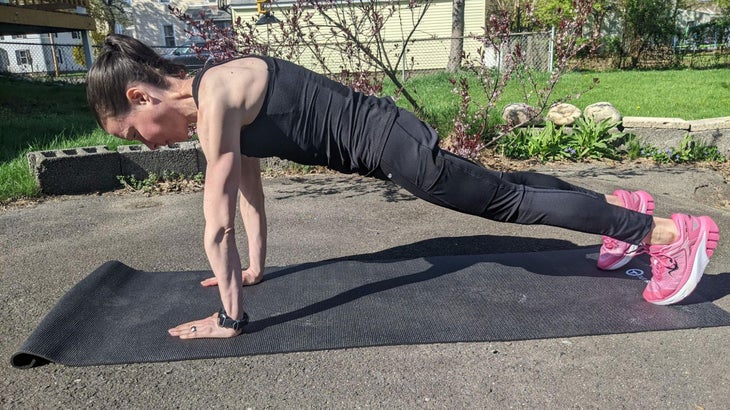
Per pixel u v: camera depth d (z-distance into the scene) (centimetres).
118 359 221
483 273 298
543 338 232
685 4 2192
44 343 225
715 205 451
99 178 506
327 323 247
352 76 524
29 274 319
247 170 271
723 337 232
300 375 212
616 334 236
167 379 211
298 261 331
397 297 271
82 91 1268
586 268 304
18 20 1102
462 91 511
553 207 226
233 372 214
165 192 500
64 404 198
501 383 205
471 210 228
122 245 366
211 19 504
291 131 218
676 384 202
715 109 789
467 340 231
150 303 271
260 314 257
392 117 221
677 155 578
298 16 517
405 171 220
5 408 196
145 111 210
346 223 402
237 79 208
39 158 489
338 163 231
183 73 228
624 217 235
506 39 516
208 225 217
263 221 288
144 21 3591
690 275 245
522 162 580
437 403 194
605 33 1917
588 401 194
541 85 1051
